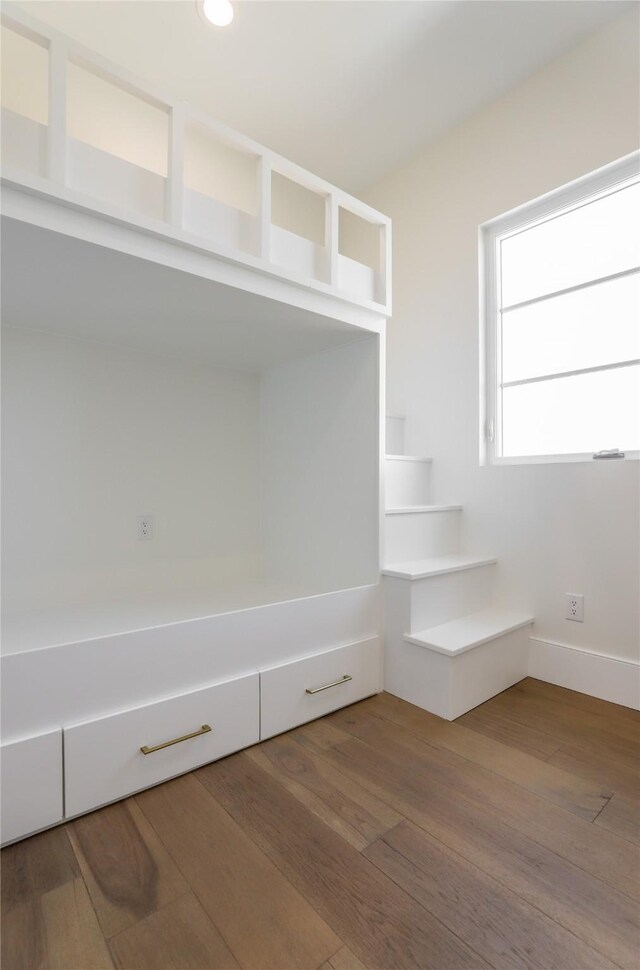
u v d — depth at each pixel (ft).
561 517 6.89
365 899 3.23
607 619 6.44
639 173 6.56
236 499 8.12
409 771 4.69
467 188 8.37
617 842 3.75
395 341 9.46
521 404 7.88
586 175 6.90
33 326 6.03
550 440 7.54
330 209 5.69
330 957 2.84
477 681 6.15
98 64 3.91
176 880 3.38
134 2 6.30
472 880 3.38
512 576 7.41
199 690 4.75
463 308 8.36
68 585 6.33
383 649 6.55
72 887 3.32
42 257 4.13
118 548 6.79
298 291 5.41
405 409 9.21
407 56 7.16
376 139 8.84
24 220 3.57
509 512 7.48
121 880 3.38
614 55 6.60
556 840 3.77
